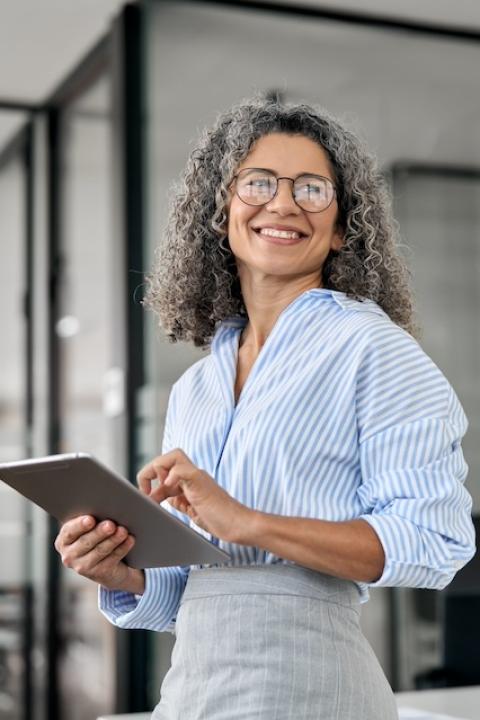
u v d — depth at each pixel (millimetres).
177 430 1814
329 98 4531
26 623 4926
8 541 4918
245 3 4457
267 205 1727
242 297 1916
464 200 4617
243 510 1509
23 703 4910
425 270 4504
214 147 1873
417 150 4586
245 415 1667
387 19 4617
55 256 5250
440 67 4688
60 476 1505
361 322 1646
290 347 1693
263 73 4465
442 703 2660
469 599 3338
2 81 5082
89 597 4617
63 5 4367
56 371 5215
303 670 1548
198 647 1615
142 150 4328
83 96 4902
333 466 1609
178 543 1579
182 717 1625
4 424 5238
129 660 4199
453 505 1564
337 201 1799
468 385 4543
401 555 1496
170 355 4270
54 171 5293
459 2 4492
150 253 4305
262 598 1582
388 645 4297
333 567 1510
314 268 1768
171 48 4375
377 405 1592
